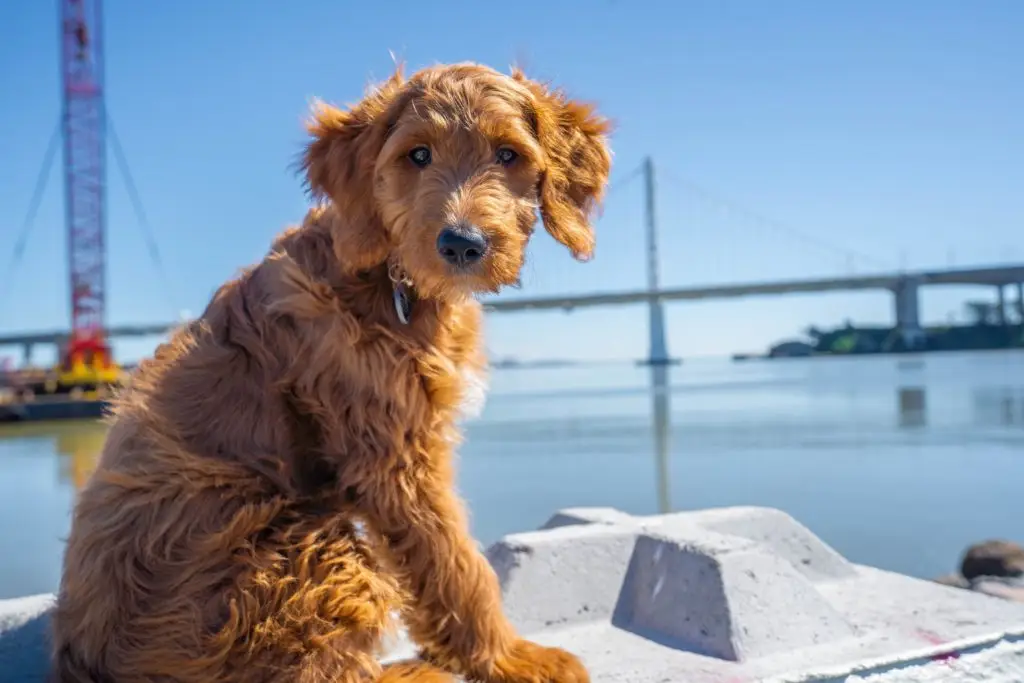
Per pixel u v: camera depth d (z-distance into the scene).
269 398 0.82
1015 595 1.47
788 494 3.67
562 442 5.66
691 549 1.02
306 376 0.81
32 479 5.16
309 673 0.73
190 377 0.83
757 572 1.00
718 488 3.83
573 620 1.04
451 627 0.81
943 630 0.99
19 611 0.95
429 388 0.82
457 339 0.87
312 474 0.83
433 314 0.85
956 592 1.10
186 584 0.76
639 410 8.59
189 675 0.74
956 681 0.89
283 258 0.85
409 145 0.84
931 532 2.90
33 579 2.81
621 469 4.42
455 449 0.85
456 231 0.80
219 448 0.81
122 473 0.79
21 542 3.35
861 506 3.37
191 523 0.77
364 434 0.80
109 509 0.79
